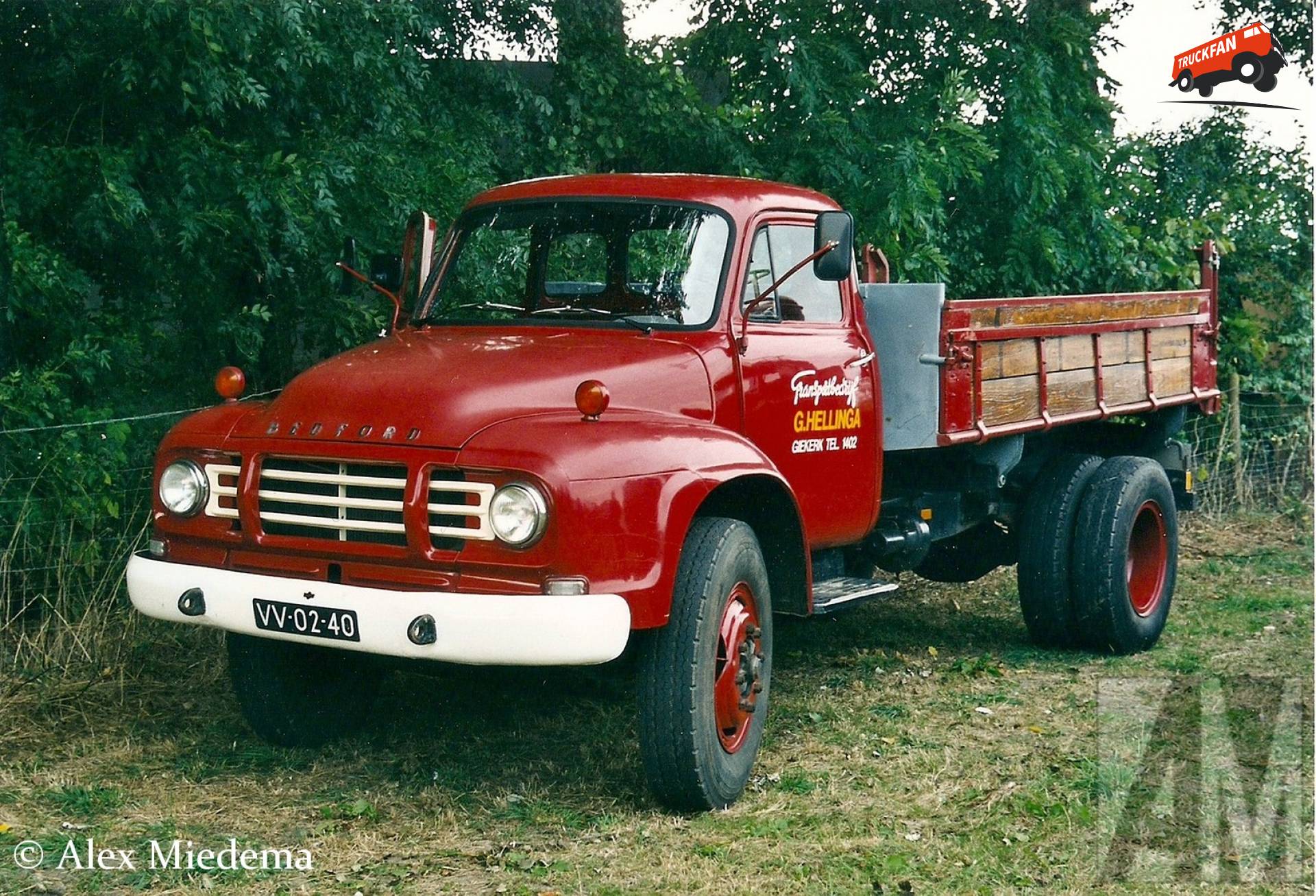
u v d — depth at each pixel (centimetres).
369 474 439
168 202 759
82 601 662
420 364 471
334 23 804
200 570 460
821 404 561
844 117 1050
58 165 726
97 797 475
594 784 496
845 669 669
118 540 699
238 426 470
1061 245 1082
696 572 450
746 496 509
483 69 944
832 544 583
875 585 584
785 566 518
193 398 805
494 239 559
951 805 470
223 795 482
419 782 497
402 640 418
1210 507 851
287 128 826
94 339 736
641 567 428
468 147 880
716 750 456
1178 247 1059
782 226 563
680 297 523
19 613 632
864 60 1112
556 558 415
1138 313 732
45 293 704
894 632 754
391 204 793
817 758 525
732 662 466
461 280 559
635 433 446
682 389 493
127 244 762
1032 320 653
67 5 736
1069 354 681
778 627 761
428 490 425
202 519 470
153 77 729
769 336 541
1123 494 687
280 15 739
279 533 455
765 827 445
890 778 500
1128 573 687
